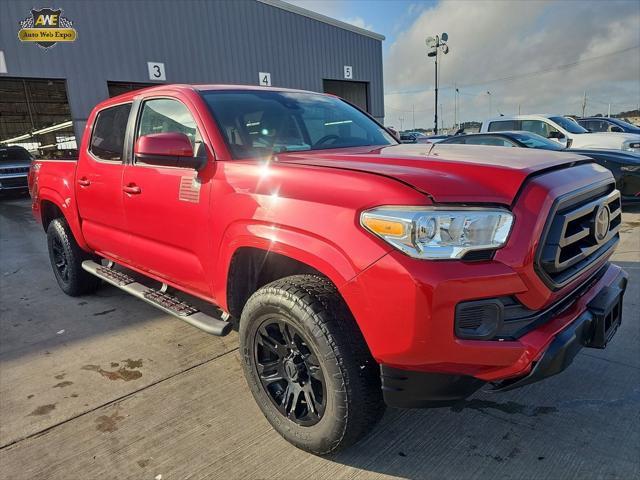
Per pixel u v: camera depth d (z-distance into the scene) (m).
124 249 3.55
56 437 2.49
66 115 26.92
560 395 2.69
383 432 2.45
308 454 2.30
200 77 18.77
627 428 2.37
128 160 3.35
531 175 1.96
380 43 25.94
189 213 2.74
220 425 2.54
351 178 2.02
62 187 4.22
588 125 14.23
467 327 1.78
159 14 17.53
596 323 2.13
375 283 1.81
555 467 2.14
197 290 2.97
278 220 2.16
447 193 1.82
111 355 3.41
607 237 2.37
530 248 1.81
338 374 2.01
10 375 3.17
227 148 2.65
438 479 2.11
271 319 2.28
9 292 5.02
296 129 3.09
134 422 2.60
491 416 2.54
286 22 21.36
